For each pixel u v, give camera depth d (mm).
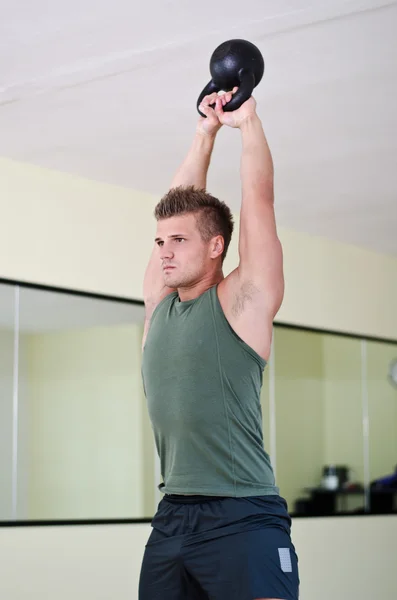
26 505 3965
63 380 4152
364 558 5559
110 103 3457
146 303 1846
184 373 1617
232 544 1581
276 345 5277
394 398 5957
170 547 1644
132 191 4648
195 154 1860
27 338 4078
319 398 5469
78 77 3184
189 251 1666
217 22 2752
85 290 4355
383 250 6016
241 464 1608
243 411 1609
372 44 2938
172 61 3041
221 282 1671
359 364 5777
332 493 5418
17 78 3203
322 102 3457
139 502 4344
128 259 4574
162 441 1681
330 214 5105
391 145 3947
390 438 5848
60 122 3678
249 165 1688
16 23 2740
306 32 2844
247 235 1649
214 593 1586
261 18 2727
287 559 1604
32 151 4055
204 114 1815
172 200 1688
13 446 3955
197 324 1628
